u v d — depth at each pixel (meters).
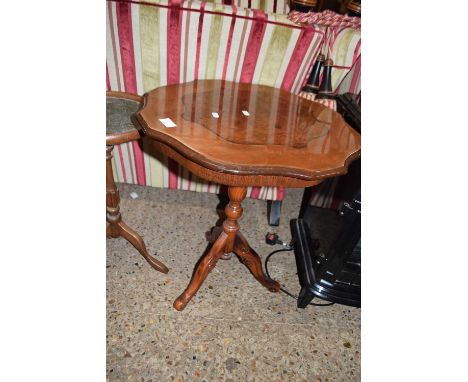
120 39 1.25
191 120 0.99
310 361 1.19
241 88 1.31
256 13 1.22
